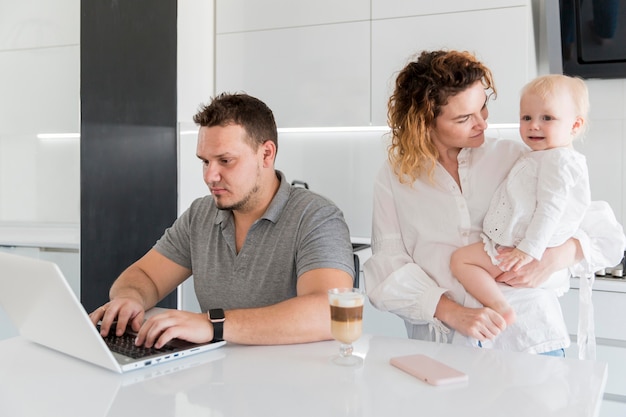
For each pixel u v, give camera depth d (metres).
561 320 1.44
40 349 1.20
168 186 2.69
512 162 1.47
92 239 2.58
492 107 2.38
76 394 0.94
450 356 1.14
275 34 2.74
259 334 1.19
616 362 2.03
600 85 2.44
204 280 1.53
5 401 0.91
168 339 1.13
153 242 2.72
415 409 0.87
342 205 2.89
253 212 1.50
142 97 2.68
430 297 1.39
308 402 0.89
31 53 3.04
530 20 2.37
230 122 1.38
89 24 2.55
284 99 2.74
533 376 1.02
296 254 1.43
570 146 1.50
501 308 1.35
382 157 2.80
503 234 1.39
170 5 2.65
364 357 1.13
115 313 1.33
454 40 2.43
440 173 1.46
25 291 1.08
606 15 2.26
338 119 2.64
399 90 1.47
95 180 2.57
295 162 2.97
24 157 3.32
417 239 1.49
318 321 1.22
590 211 1.47
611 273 2.09
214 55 2.99
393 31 2.53
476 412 0.86
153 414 0.85
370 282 1.49
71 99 2.97
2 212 3.31
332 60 2.64
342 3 2.61
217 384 0.98
